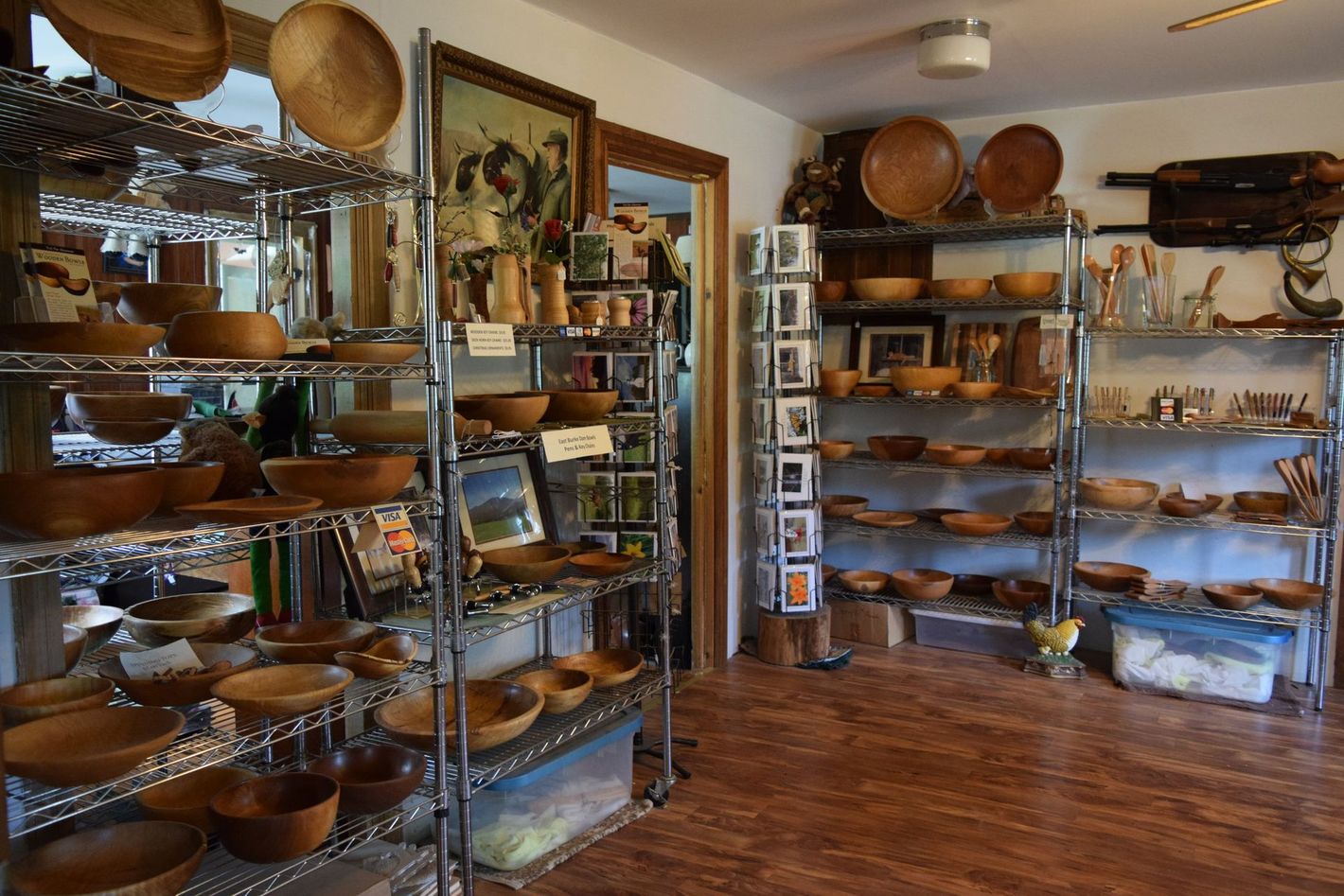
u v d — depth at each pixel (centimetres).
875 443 482
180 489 187
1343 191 423
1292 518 417
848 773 333
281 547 243
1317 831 291
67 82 171
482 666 317
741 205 457
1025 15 338
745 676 439
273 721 235
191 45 177
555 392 292
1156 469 464
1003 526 462
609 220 330
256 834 181
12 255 183
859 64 399
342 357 231
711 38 363
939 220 475
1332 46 372
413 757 230
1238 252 446
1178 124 453
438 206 287
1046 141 459
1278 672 443
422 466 280
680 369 484
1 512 156
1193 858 275
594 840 285
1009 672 445
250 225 246
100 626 220
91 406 208
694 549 449
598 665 320
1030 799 313
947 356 503
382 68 215
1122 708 398
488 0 305
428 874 246
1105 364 473
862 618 489
